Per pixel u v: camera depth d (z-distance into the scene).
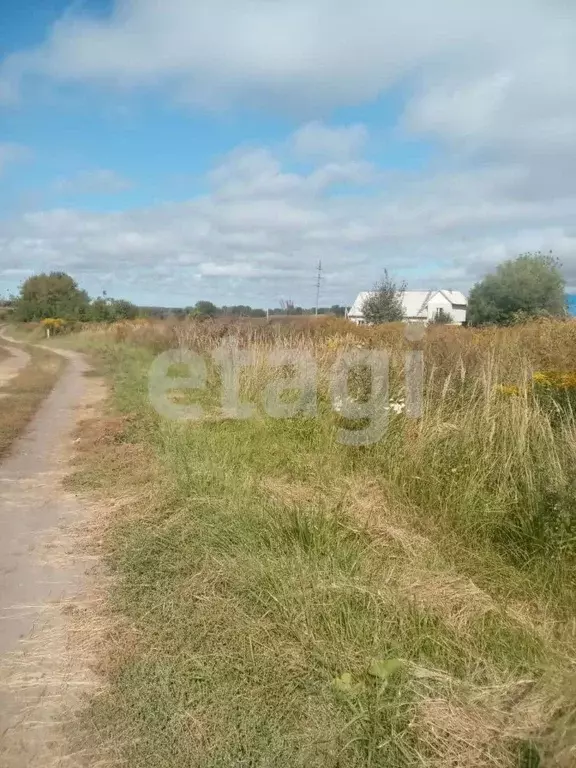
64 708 2.55
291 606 3.12
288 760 2.24
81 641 3.03
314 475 5.43
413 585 3.41
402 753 2.25
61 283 46.25
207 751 2.29
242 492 4.87
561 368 6.79
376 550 3.90
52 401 10.90
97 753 2.30
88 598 3.47
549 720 2.35
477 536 4.19
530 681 2.58
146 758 2.27
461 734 2.32
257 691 2.58
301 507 4.39
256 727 2.39
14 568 3.86
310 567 3.54
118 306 39.62
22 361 20.81
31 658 2.89
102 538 4.31
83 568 3.86
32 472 6.08
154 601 3.35
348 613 3.03
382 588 3.29
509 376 6.17
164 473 5.57
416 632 2.92
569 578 3.57
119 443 7.07
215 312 18.72
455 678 2.61
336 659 2.74
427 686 2.53
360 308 28.92
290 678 2.66
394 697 2.50
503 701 2.49
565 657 2.82
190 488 5.02
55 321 38.78
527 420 4.89
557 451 4.60
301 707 2.50
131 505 4.92
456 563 3.83
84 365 18.66
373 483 5.23
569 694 2.45
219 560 3.70
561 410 5.34
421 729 2.35
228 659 2.79
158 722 2.44
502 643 2.90
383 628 2.92
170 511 4.66
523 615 3.21
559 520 3.86
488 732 2.32
